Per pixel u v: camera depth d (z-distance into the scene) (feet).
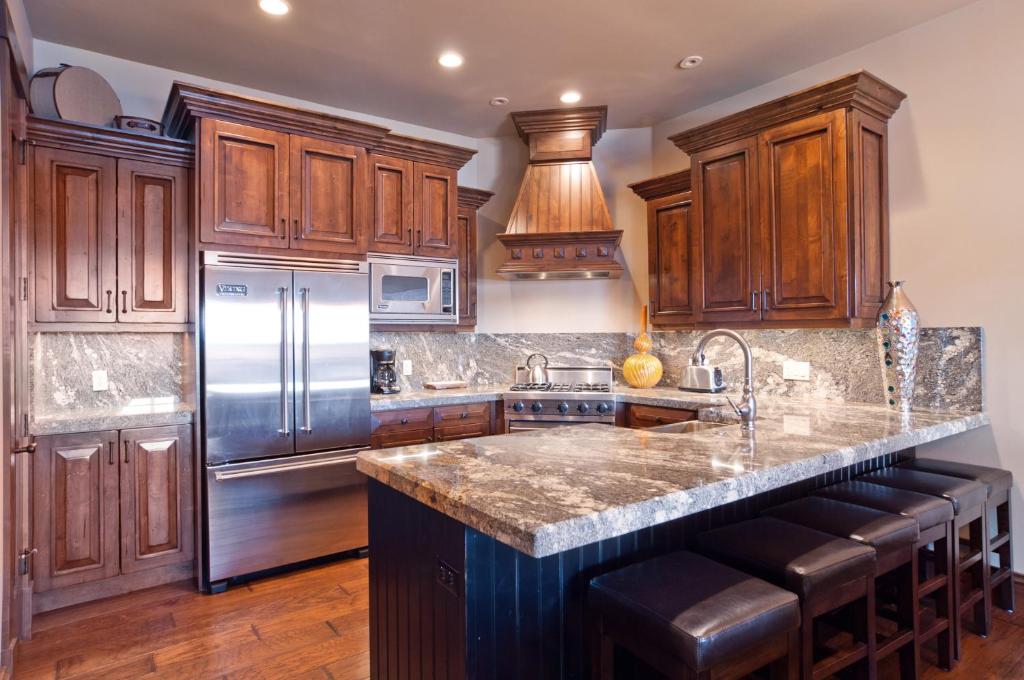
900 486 7.33
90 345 10.00
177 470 9.19
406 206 11.94
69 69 9.23
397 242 11.82
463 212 13.53
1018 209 8.52
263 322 9.55
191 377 9.75
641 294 13.83
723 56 10.50
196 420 9.22
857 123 9.00
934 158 9.32
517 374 13.42
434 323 12.52
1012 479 8.41
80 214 9.03
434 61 10.59
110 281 9.23
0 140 6.61
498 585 4.41
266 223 9.74
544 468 4.94
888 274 9.70
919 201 9.47
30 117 8.42
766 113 9.76
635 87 11.76
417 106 12.69
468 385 13.94
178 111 9.50
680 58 10.55
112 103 9.77
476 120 13.56
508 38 9.78
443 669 4.47
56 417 8.71
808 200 9.36
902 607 6.22
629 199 14.03
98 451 8.58
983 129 8.84
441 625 4.50
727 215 10.55
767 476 4.85
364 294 10.64
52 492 8.23
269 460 9.52
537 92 11.96
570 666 4.87
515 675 4.48
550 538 3.43
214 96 9.13
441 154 12.31
